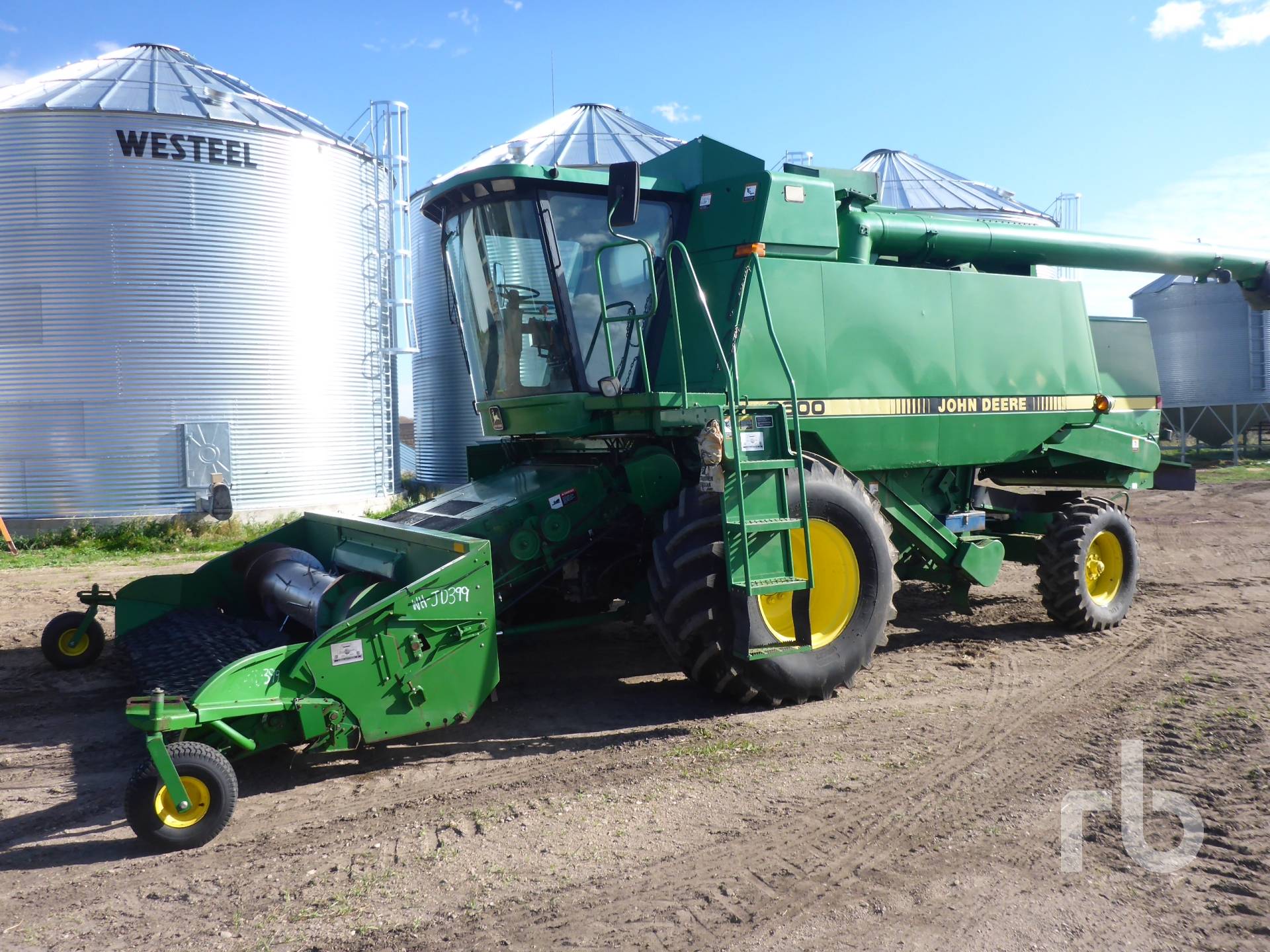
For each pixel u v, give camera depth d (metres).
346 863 3.67
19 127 13.71
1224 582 9.67
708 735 5.12
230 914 3.28
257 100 16.02
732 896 3.35
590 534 6.02
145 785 3.76
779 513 5.34
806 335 6.09
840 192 6.78
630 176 5.31
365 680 4.58
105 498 14.06
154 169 14.02
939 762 4.65
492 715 5.62
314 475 15.61
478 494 6.46
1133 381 8.66
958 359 6.91
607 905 3.29
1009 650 7.07
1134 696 5.69
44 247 13.77
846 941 3.04
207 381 14.46
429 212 6.70
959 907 3.24
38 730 5.37
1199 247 9.49
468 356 6.81
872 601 5.89
